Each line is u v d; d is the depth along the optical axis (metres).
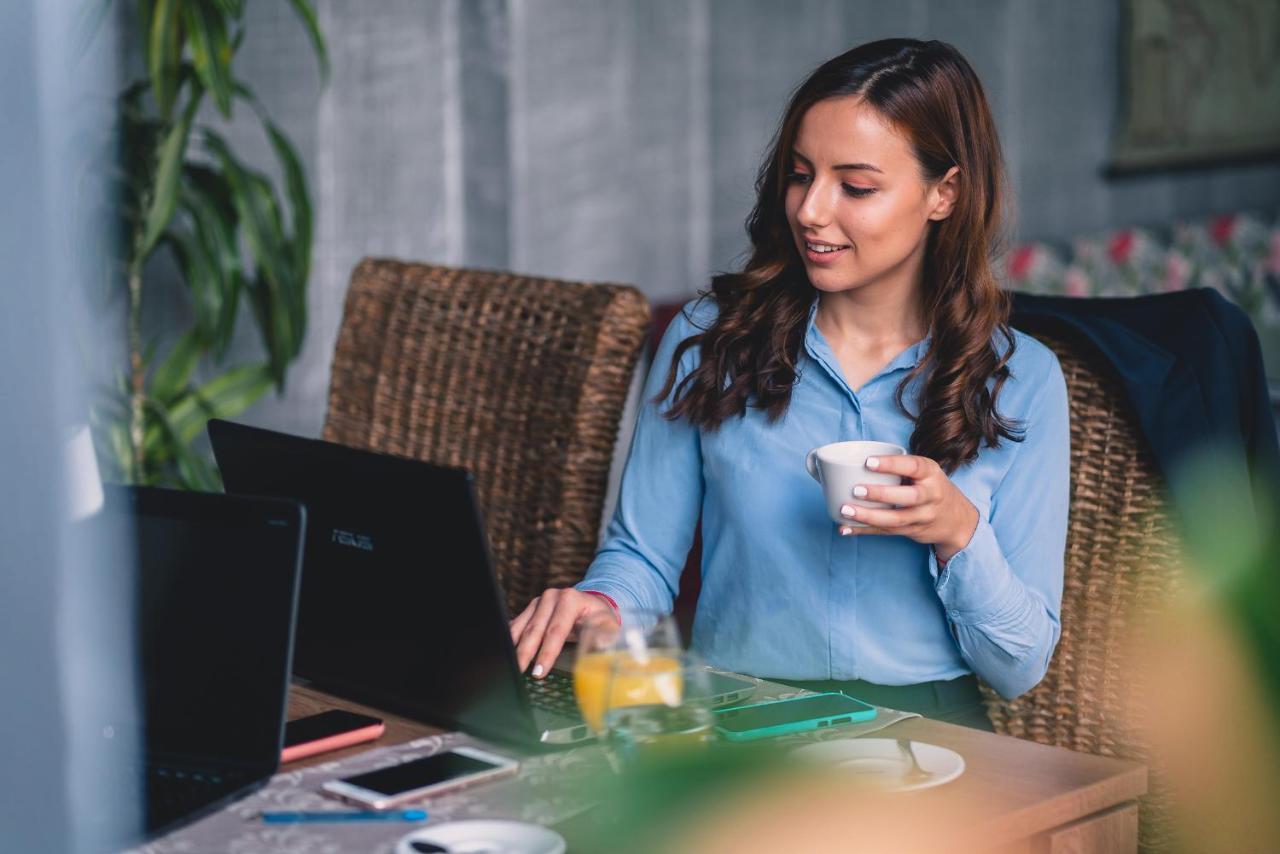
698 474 1.71
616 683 1.13
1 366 0.53
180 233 2.78
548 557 1.90
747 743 1.21
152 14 2.43
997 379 1.57
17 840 0.57
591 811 1.07
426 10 3.28
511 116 3.37
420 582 1.21
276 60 3.08
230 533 1.16
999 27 4.41
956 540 1.41
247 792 1.11
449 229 3.39
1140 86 4.81
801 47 3.97
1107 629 1.67
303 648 1.37
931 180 1.53
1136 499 1.65
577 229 3.56
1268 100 5.29
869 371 1.61
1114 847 1.14
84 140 2.34
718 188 3.86
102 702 1.05
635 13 3.60
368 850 0.99
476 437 1.99
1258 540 1.60
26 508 0.55
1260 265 4.88
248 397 2.74
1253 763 1.64
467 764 1.15
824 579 1.58
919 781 1.10
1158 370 1.62
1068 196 4.69
